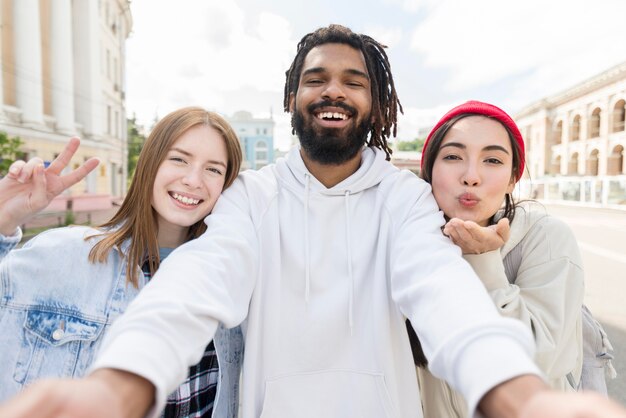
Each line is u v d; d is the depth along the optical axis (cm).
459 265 99
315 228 137
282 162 155
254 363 119
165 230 149
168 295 84
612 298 566
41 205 132
